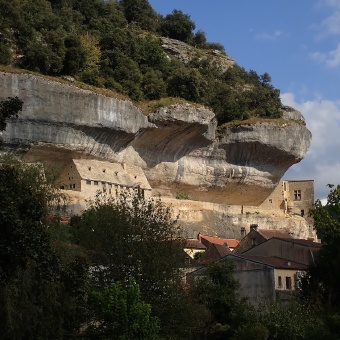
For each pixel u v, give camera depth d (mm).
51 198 35531
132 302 34438
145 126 88812
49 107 78188
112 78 92500
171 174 95562
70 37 90312
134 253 40250
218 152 100438
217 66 121188
